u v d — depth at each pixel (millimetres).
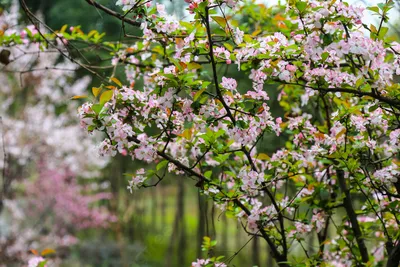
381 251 2982
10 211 8062
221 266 2381
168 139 2051
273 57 2010
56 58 6887
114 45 3152
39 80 7180
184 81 1902
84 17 5820
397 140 2172
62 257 8836
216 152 2111
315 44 1931
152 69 2828
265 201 2820
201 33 2170
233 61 2270
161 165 2090
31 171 8781
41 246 8844
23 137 7762
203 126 2053
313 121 3016
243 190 2227
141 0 2078
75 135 8398
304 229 2447
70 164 9039
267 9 3156
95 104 1814
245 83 4914
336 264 2908
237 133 2039
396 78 2559
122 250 9195
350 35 2018
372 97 2098
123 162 9078
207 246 2506
